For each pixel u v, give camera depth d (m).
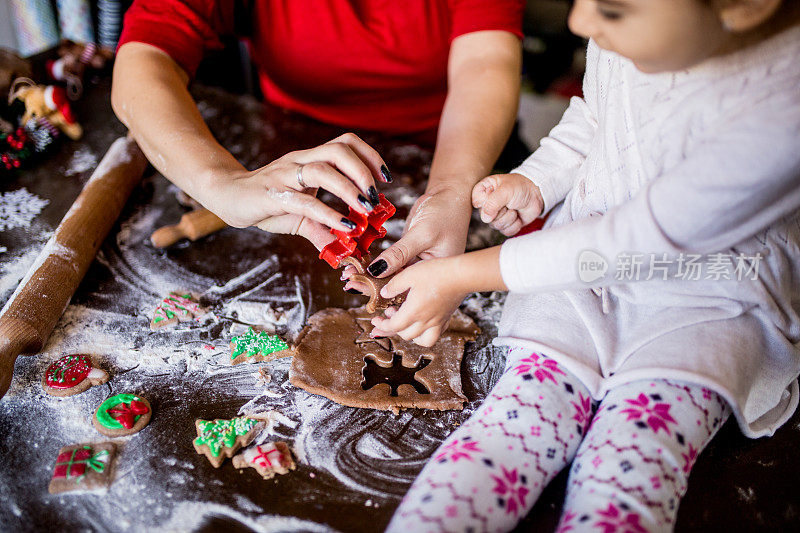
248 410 0.96
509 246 0.85
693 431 0.80
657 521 0.72
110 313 1.10
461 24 1.39
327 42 1.52
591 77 1.07
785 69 0.75
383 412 0.97
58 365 0.98
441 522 0.69
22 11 2.37
